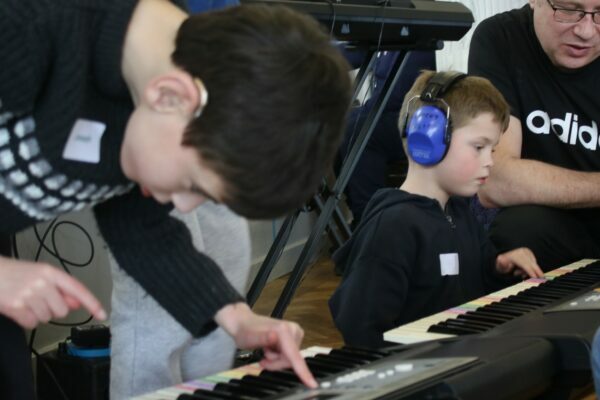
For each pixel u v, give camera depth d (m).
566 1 2.74
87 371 2.76
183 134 1.24
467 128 2.45
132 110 1.39
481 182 2.51
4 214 1.48
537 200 2.87
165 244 1.63
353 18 2.95
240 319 1.59
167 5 1.41
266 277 3.29
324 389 1.40
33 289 1.38
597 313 1.84
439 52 5.04
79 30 1.32
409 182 2.58
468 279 2.52
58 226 3.36
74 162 1.39
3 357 1.58
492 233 2.89
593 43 2.79
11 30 1.30
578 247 2.85
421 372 1.42
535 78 2.98
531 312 1.93
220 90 1.21
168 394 1.45
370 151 4.77
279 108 1.20
